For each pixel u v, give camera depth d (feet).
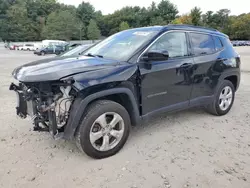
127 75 9.94
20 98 10.42
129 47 11.35
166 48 11.69
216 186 8.21
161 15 295.28
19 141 11.39
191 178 8.64
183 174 8.86
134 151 10.48
